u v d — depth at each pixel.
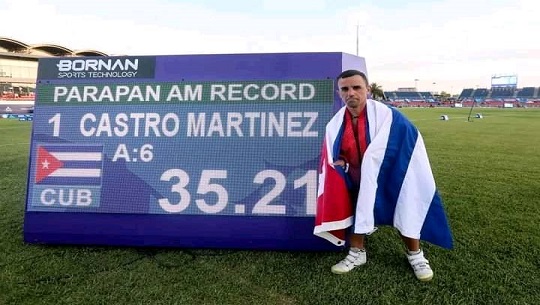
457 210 4.04
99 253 2.92
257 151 3.06
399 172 2.52
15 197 4.45
